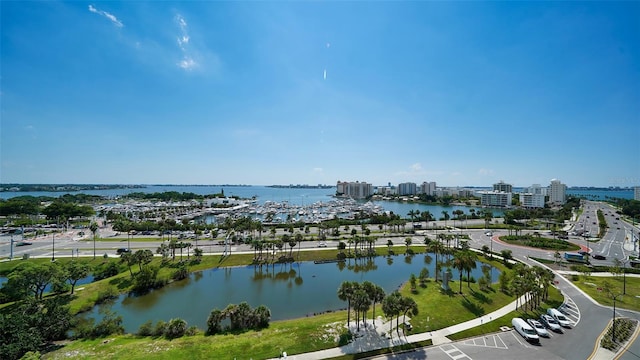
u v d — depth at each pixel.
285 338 49.66
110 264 90.94
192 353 45.34
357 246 124.25
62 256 105.12
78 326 54.06
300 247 121.06
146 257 89.25
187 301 73.06
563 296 67.12
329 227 160.50
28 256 101.69
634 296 66.75
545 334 49.31
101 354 45.06
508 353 44.56
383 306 51.53
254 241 118.88
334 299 73.75
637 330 51.06
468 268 73.19
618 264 86.00
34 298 61.16
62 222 185.75
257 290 80.56
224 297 75.56
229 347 46.91
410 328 52.34
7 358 40.19
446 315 58.25
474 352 44.94
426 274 82.31
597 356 43.62
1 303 65.50
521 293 59.31
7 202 191.50
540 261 97.69
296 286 83.75
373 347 46.69
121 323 60.62
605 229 157.50
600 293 68.69
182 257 106.25
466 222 193.75
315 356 44.41
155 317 64.12
